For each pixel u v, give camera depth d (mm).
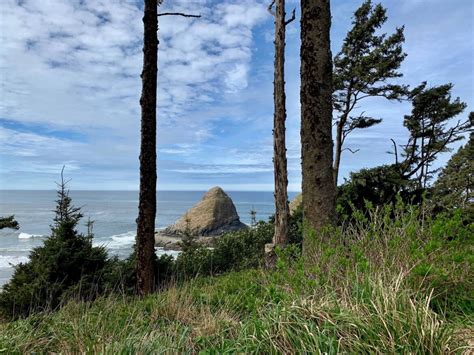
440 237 3871
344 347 2465
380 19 21969
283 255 4398
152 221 9266
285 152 9898
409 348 2311
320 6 6027
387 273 3488
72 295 7781
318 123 6004
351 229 4805
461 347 2320
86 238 11578
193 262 11594
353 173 13023
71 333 3611
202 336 3195
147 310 4711
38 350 3463
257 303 3426
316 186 5969
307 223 5520
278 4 10242
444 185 24906
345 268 3797
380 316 2514
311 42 6051
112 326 3725
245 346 2691
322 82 6020
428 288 3309
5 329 3943
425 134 24844
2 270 28094
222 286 5414
